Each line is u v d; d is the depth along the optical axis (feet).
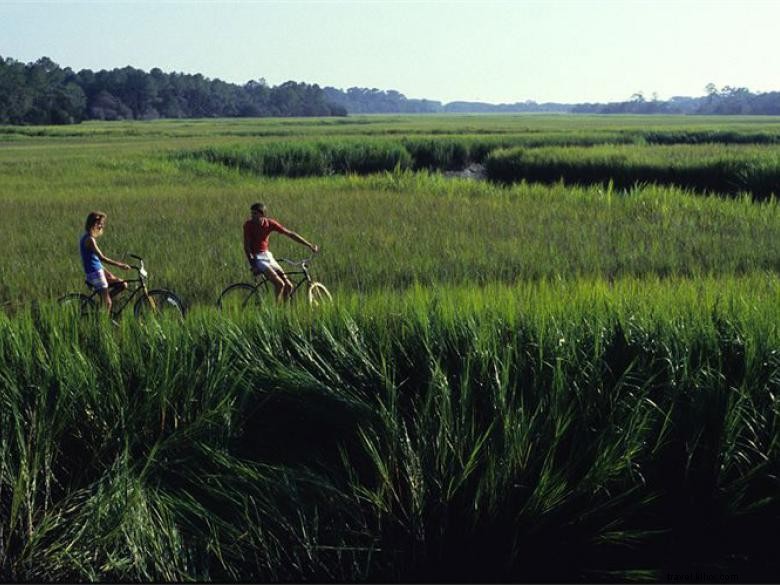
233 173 169.48
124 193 116.98
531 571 25.63
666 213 86.79
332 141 219.20
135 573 24.13
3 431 25.76
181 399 27.78
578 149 169.07
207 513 24.86
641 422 26.32
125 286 46.29
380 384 27.76
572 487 26.11
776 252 64.08
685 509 27.07
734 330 29.32
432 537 25.34
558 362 26.66
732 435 26.48
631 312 30.37
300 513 24.77
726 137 267.39
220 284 55.36
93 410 27.07
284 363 28.89
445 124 542.98
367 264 60.29
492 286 38.34
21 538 24.59
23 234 78.18
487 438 25.70
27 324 29.94
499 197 106.93
